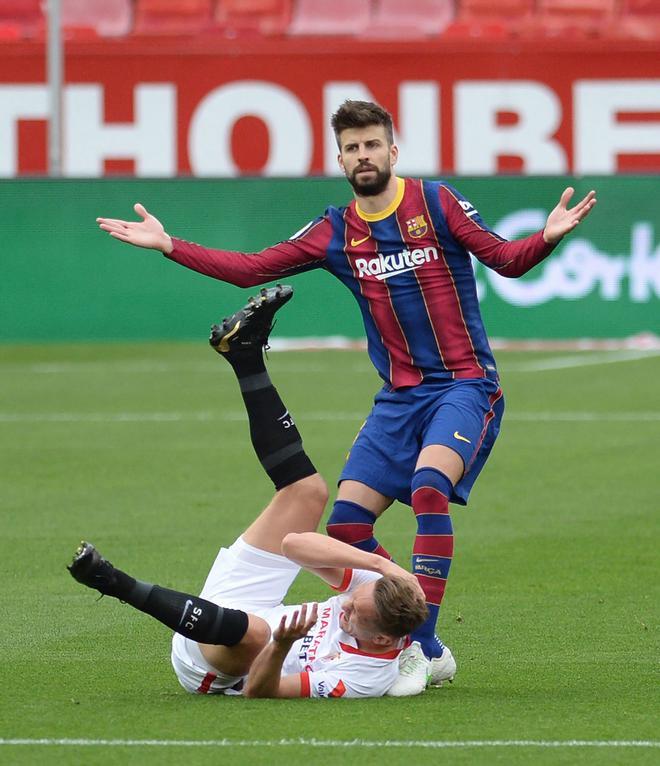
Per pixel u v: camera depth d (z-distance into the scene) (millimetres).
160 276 71125
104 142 90625
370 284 22359
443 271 22203
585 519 34656
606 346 70438
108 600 27188
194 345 70625
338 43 90125
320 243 22688
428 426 21906
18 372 62750
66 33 93812
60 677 21578
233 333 20359
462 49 90000
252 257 22719
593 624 25203
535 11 95062
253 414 20641
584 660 22719
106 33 95250
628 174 70312
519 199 70562
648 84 89750
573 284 70875
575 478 39906
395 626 19562
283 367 63938
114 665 22406
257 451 20656
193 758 17109
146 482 39531
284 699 20047
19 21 95125
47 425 49562
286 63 90312
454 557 30922
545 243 21281
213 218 70938
